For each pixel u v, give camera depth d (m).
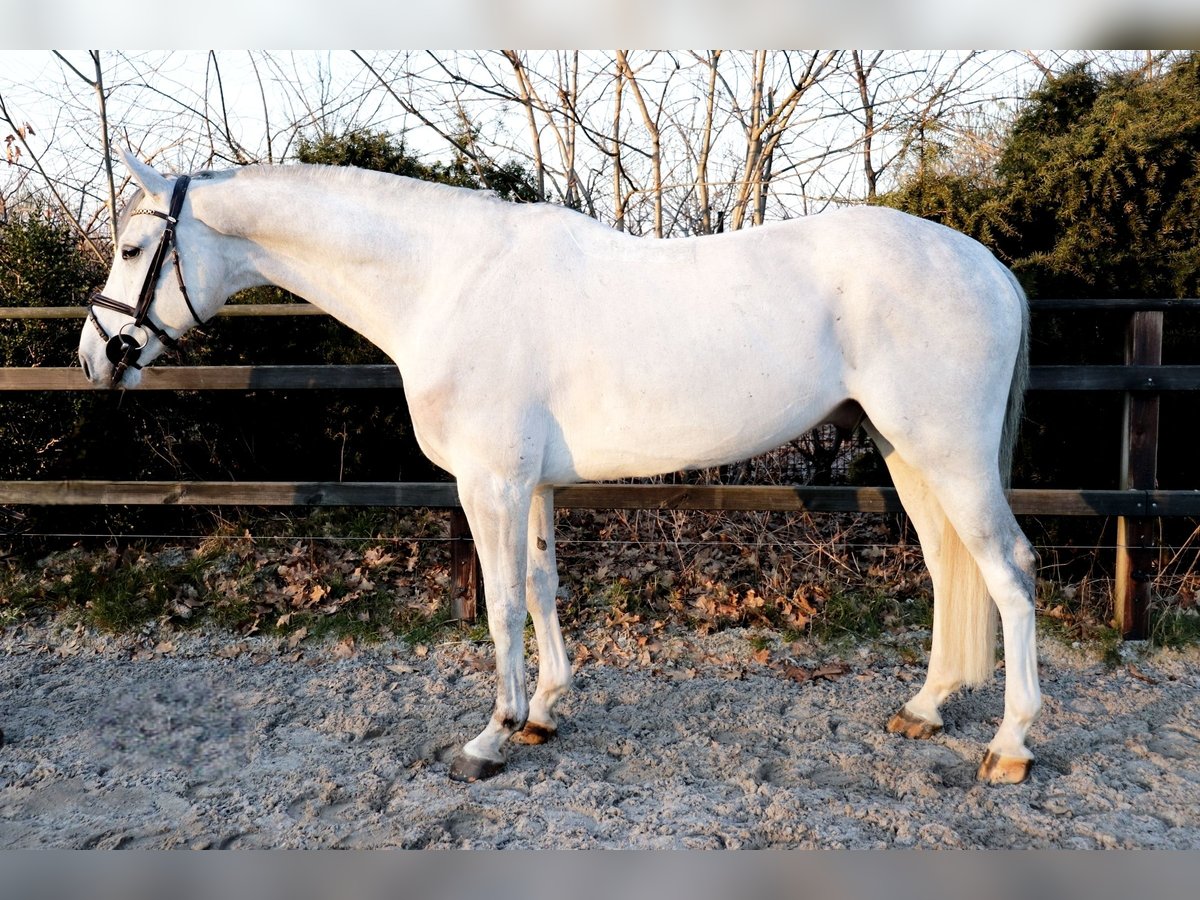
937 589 2.62
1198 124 3.39
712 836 2.10
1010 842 2.07
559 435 2.33
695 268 2.30
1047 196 3.55
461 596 3.54
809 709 2.86
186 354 4.23
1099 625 3.38
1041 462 3.75
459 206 2.43
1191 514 3.23
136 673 3.21
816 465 4.27
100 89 4.71
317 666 3.28
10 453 4.14
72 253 4.26
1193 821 2.15
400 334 2.44
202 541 4.14
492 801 2.29
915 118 5.06
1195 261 3.38
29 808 2.30
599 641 3.43
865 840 2.08
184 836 2.14
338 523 4.39
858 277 2.26
